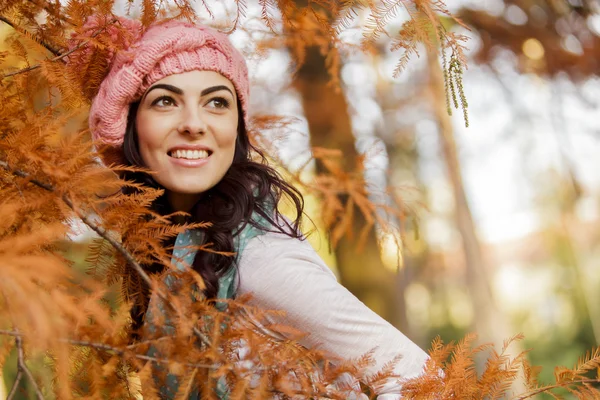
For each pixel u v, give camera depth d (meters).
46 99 1.78
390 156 7.22
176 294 1.29
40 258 1.02
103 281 1.42
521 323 14.05
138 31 1.54
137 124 1.53
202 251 1.46
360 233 4.09
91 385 1.22
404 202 2.97
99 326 1.15
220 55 1.53
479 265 7.96
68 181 1.21
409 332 4.89
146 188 1.29
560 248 12.36
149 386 1.19
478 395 1.37
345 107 4.46
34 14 1.60
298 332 1.31
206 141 1.50
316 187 2.87
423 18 1.43
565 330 13.23
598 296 13.22
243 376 1.21
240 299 1.30
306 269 1.46
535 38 5.55
